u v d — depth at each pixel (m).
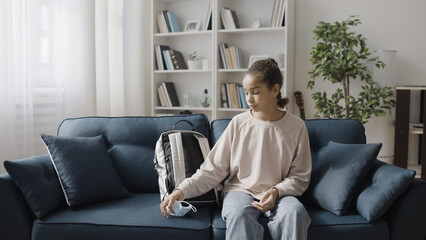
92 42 3.44
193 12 4.25
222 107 4.02
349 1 3.79
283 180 1.92
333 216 1.81
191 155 2.05
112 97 3.95
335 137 2.18
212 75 3.93
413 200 1.72
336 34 3.43
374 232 1.74
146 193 2.22
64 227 1.81
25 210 1.86
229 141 2.01
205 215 1.89
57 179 2.03
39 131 3.12
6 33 2.75
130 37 4.13
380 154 3.66
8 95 2.79
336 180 1.87
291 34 3.83
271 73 1.94
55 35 3.18
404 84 3.71
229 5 4.09
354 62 3.44
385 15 3.71
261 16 3.98
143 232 1.76
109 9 3.88
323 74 3.45
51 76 3.16
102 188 2.04
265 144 1.95
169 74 4.41
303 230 1.66
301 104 3.84
